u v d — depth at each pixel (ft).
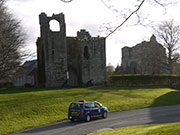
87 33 180.45
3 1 93.30
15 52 89.20
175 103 102.99
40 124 63.87
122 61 274.77
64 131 50.78
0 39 76.64
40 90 136.15
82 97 103.71
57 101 92.27
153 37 189.98
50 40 170.71
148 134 33.45
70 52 190.29
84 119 62.69
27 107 81.71
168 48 178.50
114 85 161.68
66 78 172.35
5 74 91.56
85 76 181.78
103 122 60.03
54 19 173.78
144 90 136.05
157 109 84.38
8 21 85.61
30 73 223.10
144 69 219.41
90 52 184.85
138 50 237.86
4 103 86.69
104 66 188.24
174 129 34.37
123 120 61.93
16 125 63.46
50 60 169.78
